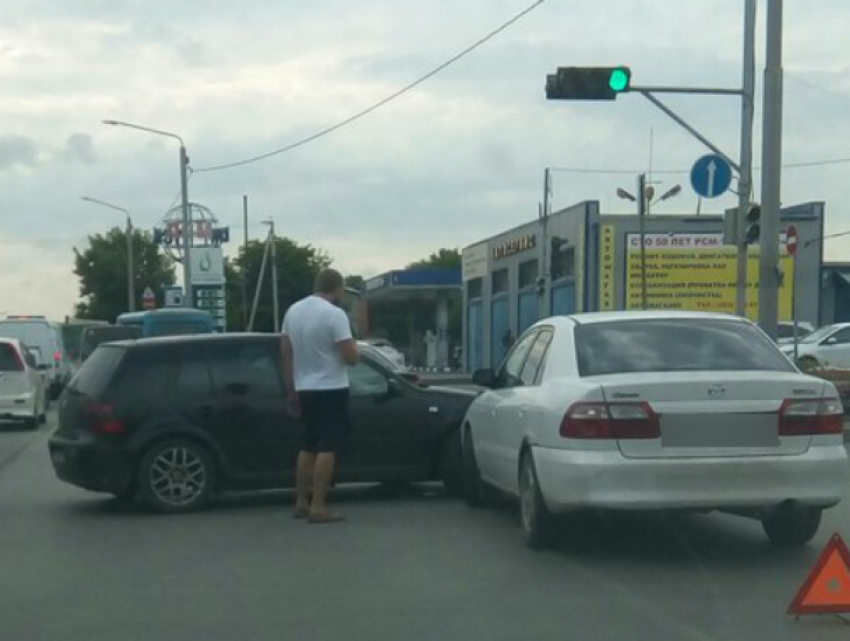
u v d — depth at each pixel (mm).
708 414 9320
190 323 35812
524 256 52781
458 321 79500
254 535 11234
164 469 12484
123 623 8172
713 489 9266
